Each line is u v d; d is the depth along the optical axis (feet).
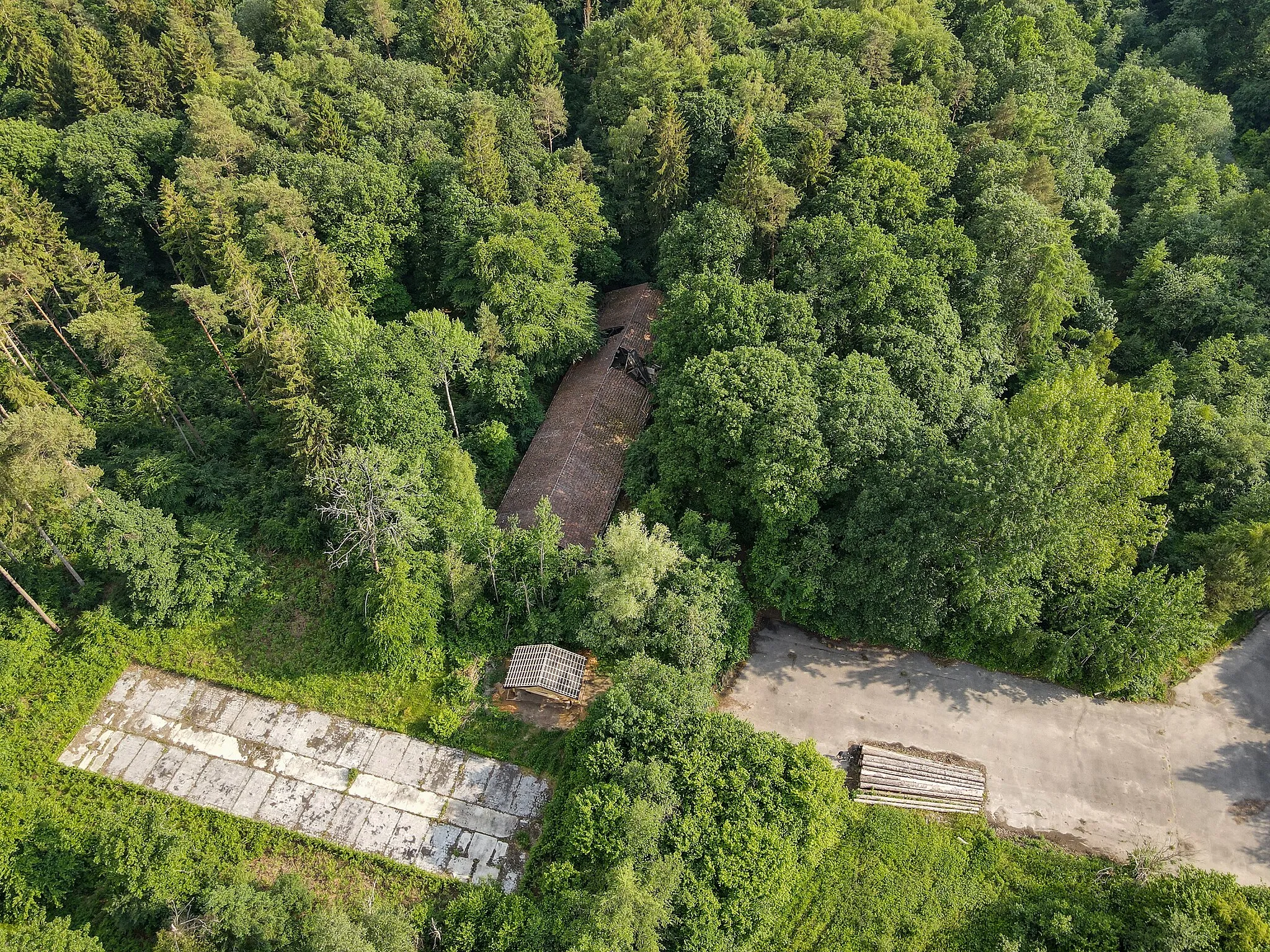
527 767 150.10
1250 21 341.62
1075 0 379.96
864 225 203.62
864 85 266.57
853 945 130.00
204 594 169.37
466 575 162.09
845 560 163.84
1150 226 262.47
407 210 237.25
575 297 222.89
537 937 120.57
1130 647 156.97
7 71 301.02
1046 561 159.22
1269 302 230.27
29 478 152.97
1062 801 147.64
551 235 217.97
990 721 159.33
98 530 164.45
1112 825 144.46
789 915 133.08
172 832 129.29
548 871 128.57
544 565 166.30
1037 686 165.07
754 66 274.36
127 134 264.52
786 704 161.68
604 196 262.67
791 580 166.50
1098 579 159.02
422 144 250.78
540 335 213.05
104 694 160.76
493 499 198.18
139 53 286.87
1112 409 155.94
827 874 137.69
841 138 251.19
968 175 250.37
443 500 171.53
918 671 167.73
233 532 175.94
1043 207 223.71
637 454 192.03
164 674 165.27
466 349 193.98
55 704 158.20
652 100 260.01
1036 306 209.67
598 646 156.35
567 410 212.84
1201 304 223.92
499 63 297.74
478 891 129.39
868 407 166.20
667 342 198.59
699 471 178.19
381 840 141.18
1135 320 242.37
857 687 164.86
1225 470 180.34
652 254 265.13
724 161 257.96
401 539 161.48
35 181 265.54
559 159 251.60
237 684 161.58
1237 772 151.84
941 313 193.06
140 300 264.52
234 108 266.77
